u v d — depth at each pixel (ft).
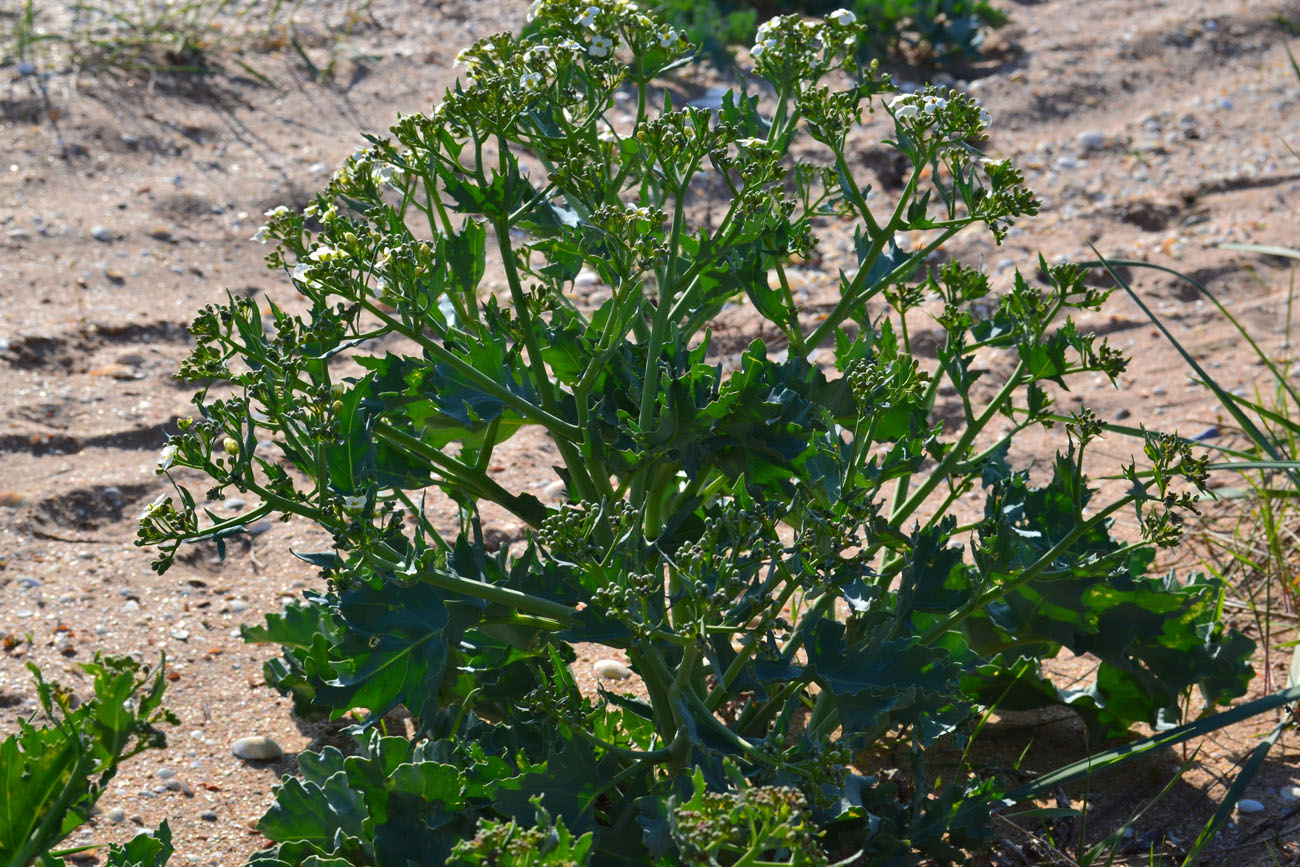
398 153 7.57
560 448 7.63
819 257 17.22
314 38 22.43
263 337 6.97
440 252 7.07
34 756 5.92
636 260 7.60
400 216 7.57
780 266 8.00
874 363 8.26
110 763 5.80
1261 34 25.07
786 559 6.94
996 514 7.72
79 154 18.15
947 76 23.12
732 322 15.44
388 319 6.88
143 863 6.91
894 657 6.57
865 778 7.07
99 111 19.07
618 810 6.92
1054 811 7.89
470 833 6.92
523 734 7.41
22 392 13.44
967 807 7.61
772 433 7.18
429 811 6.92
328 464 6.73
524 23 23.73
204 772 8.96
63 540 11.49
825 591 6.61
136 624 10.48
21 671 9.77
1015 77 22.84
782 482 7.34
